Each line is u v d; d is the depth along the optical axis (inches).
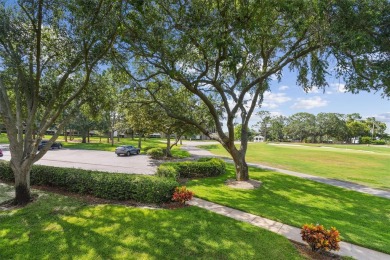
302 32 364.5
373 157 1339.8
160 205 338.0
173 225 265.4
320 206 389.1
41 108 447.5
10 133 330.3
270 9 311.9
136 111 866.1
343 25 297.7
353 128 3353.8
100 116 483.8
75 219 275.0
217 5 312.2
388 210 386.6
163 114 878.4
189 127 907.4
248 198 407.5
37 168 428.8
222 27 311.1
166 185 347.9
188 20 309.7
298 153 1472.7
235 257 207.2
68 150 1334.9
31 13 300.7
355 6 291.7
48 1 289.6
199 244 226.4
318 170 820.0
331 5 294.7
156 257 202.8
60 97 401.4
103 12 289.4
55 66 367.9
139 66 474.9
